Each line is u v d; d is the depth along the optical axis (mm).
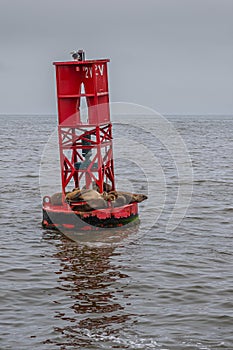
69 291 20484
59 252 24656
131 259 23734
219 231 28078
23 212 32188
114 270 22484
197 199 36281
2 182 44969
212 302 19375
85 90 27000
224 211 32469
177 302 19484
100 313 18781
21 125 180875
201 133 121000
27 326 17938
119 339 17156
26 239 26562
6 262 23438
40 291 20500
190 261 23422
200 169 53125
